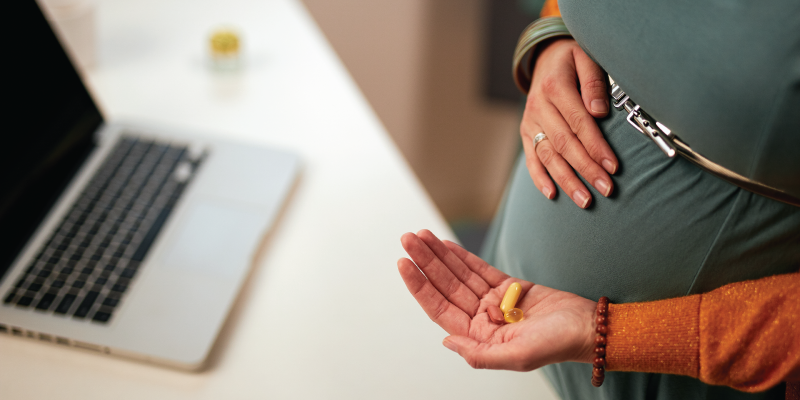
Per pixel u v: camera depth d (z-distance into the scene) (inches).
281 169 33.7
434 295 21.4
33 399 23.5
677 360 19.1
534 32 25.7
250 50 45.8
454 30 80.5
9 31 29.8
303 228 31.7
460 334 21.2
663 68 17.6
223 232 29.6
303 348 26.0
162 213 30.2
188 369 24.7
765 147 16.4
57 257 27.4
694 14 16.6
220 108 40.0
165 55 45.1
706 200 19.0
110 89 41.1
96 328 25.0
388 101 87.3
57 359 24.9
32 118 30.2
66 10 40.8
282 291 28.4
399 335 26.8
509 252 27.8
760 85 15.6
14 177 28.5
